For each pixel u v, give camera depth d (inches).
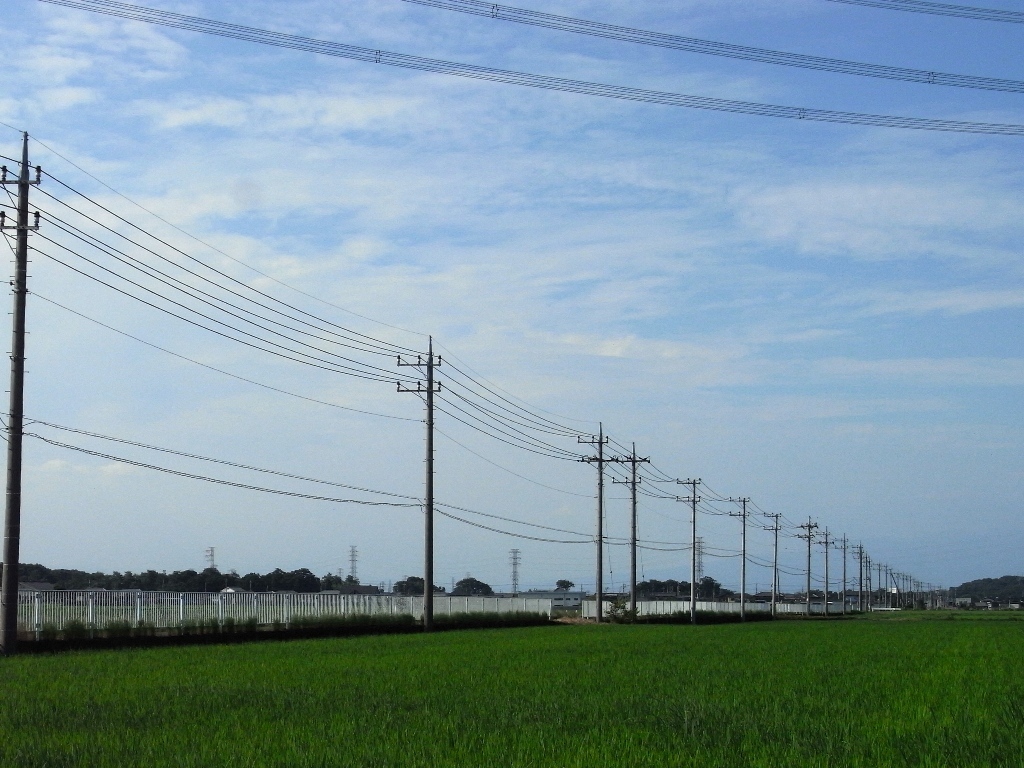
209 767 458.3
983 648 1476.4
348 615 1907.0
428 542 2049.7
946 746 538.0
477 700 711.7
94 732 553.3
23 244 1173.1
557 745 523.2
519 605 2923.2
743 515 4003.4
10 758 472.4
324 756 484.4
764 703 716.7
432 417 2063.2
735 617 3917.3
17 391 1152.2
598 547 2888.8
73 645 1279.5
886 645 1540.4
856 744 543.2
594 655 1205.1
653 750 512.4
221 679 850.1
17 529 1139.3
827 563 5344.5
